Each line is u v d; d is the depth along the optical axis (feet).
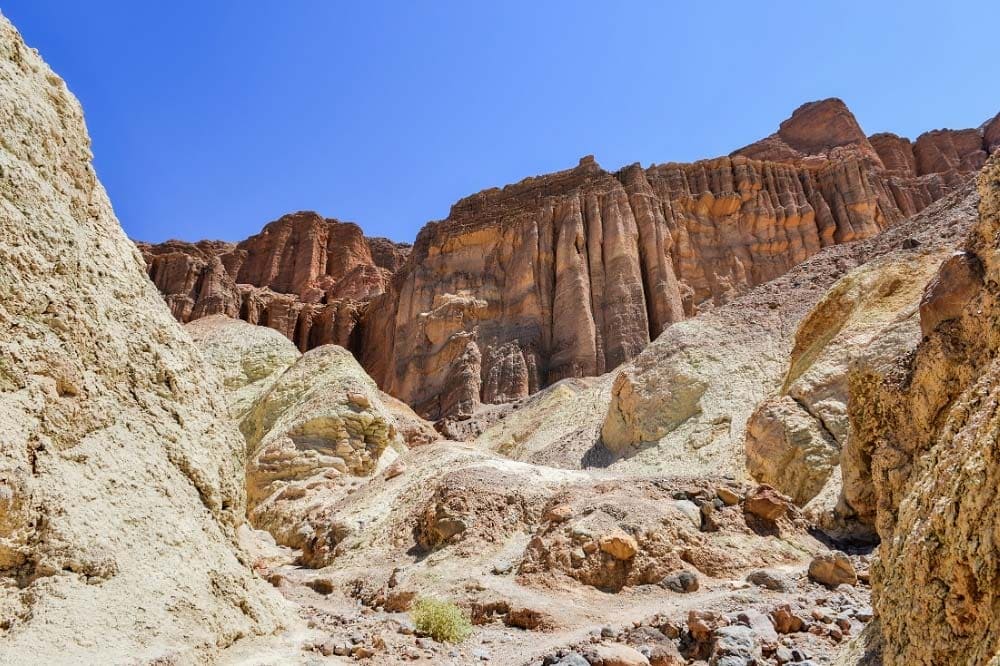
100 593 21.31
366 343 281.13
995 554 14.38
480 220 242.17
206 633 23.16
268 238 370.94
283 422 105.40
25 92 27.09
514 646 32.12
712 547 45.21
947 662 15.42
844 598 34.47
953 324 28.35
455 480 59.67
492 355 196.65
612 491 53.16
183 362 31.24
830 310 83.10
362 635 30.09
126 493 24.36
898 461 31.01
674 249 221.66
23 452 21.54
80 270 26.96
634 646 28.96
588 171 237.66
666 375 103.35
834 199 243.19
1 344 22.24
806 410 70.03
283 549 73.97
